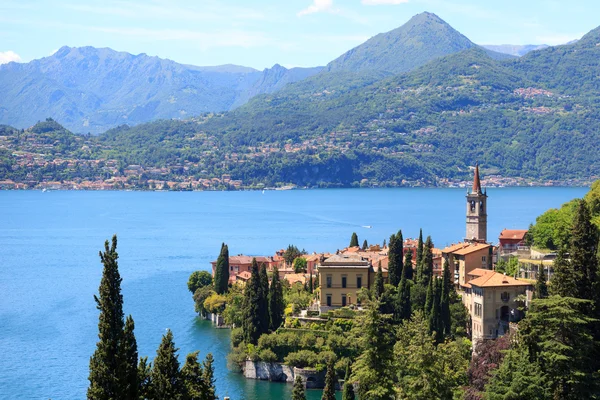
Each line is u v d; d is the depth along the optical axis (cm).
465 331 18938
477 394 13400
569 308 12194
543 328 12244
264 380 19325
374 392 12925
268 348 19588
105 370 9969
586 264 13225
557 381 11919
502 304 17975
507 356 12688
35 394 17875
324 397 13888
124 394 9975
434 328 17788
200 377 11388
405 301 19300
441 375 13050
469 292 19100
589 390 11894
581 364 12044
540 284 15588
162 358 10656
